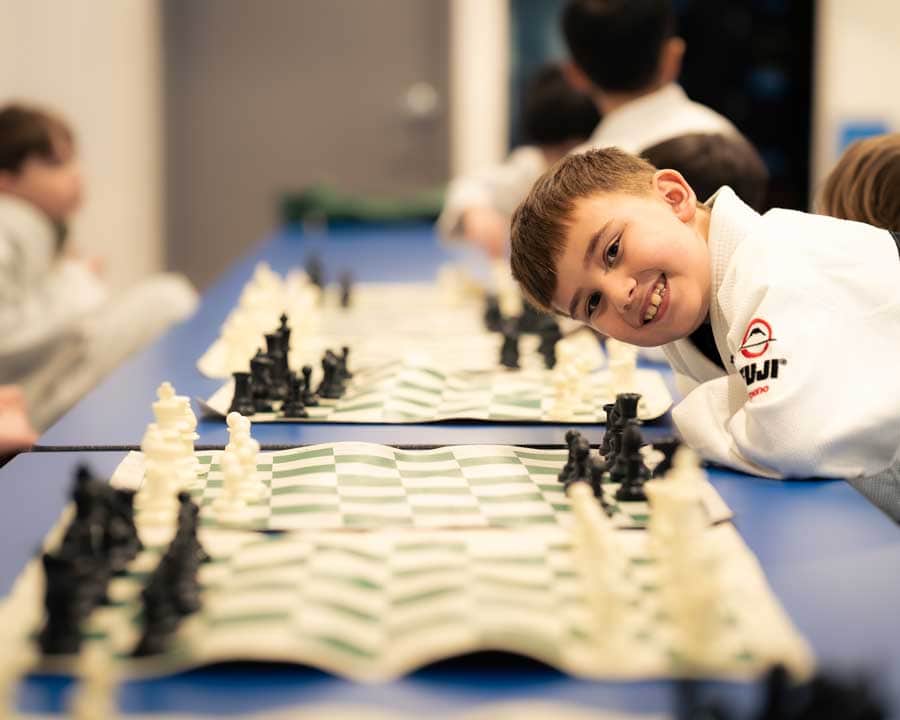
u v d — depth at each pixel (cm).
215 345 284
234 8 824
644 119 352
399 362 252
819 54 757
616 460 168
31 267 381
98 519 130
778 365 169
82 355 382
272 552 133
